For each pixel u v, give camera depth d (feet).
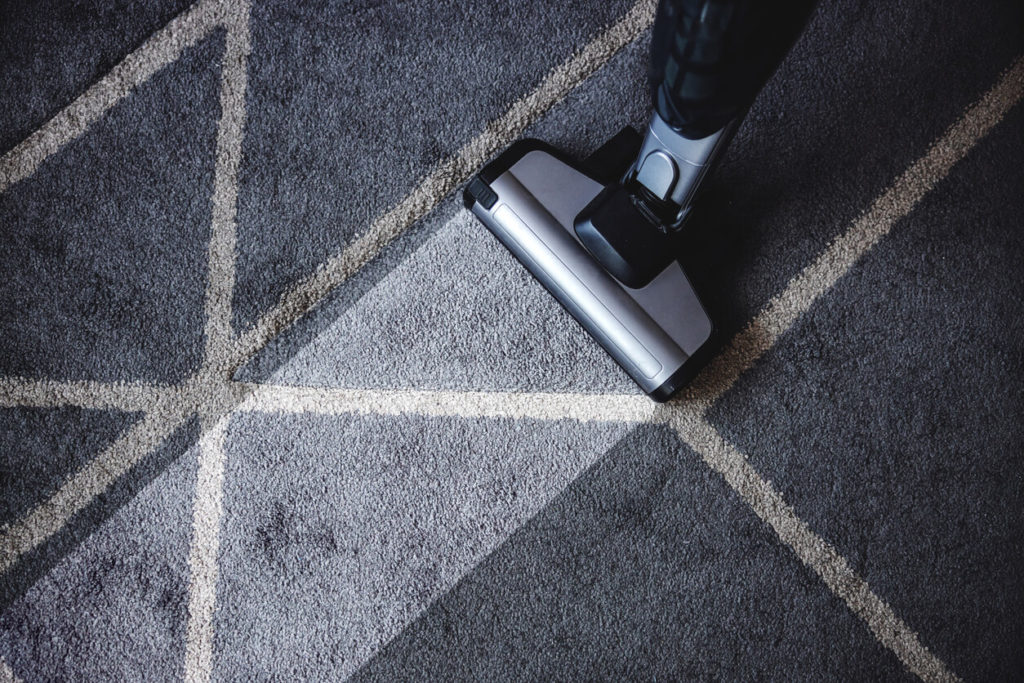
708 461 3.47
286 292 3.53
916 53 3.67
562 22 3.70
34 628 3.35
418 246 3.57
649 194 3.10
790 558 3.43
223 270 3.54
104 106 3.64
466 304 3.53
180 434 3.44
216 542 3.40
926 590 3.41
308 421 3.46
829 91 3.66
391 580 3.40
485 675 3.36
